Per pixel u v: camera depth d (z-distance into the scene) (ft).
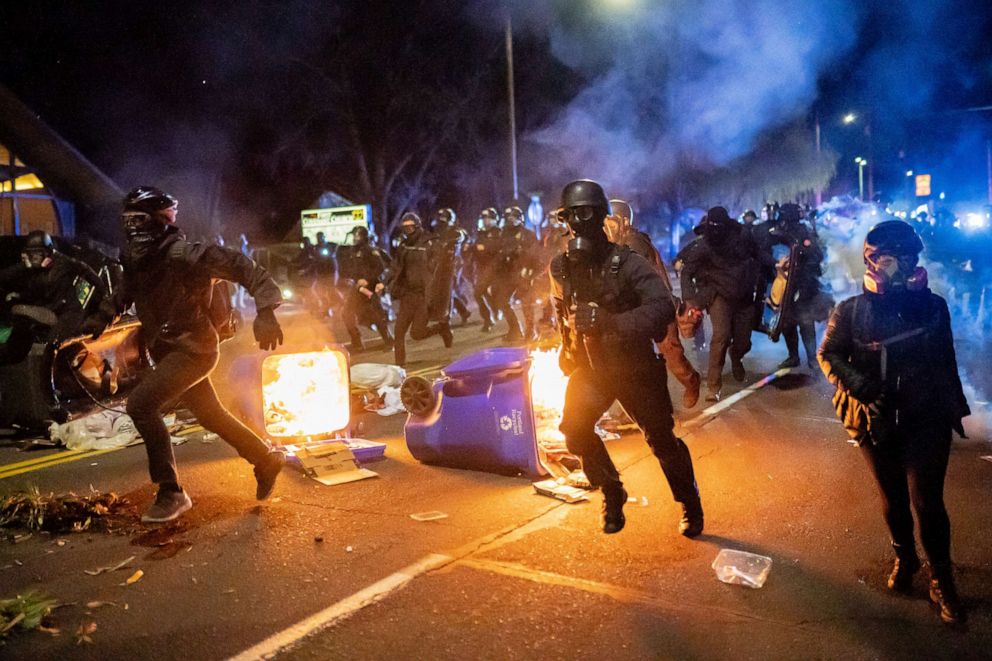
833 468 20.33
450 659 11.64
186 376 16.97
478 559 14.96
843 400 13.29
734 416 26.40
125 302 17.56
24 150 77.66
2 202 76.54
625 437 23.45
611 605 13.00
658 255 22.33
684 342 46.85
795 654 11.43
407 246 37.88
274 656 11.90
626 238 21.93
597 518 16.94
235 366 23.79
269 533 16.85
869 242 12.51
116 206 84.28
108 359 29.32
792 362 34.76
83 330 17.62
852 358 12.84
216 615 13.29
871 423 12.55
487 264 50.06
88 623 13.17
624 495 15.48
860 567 14.30
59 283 27.96
